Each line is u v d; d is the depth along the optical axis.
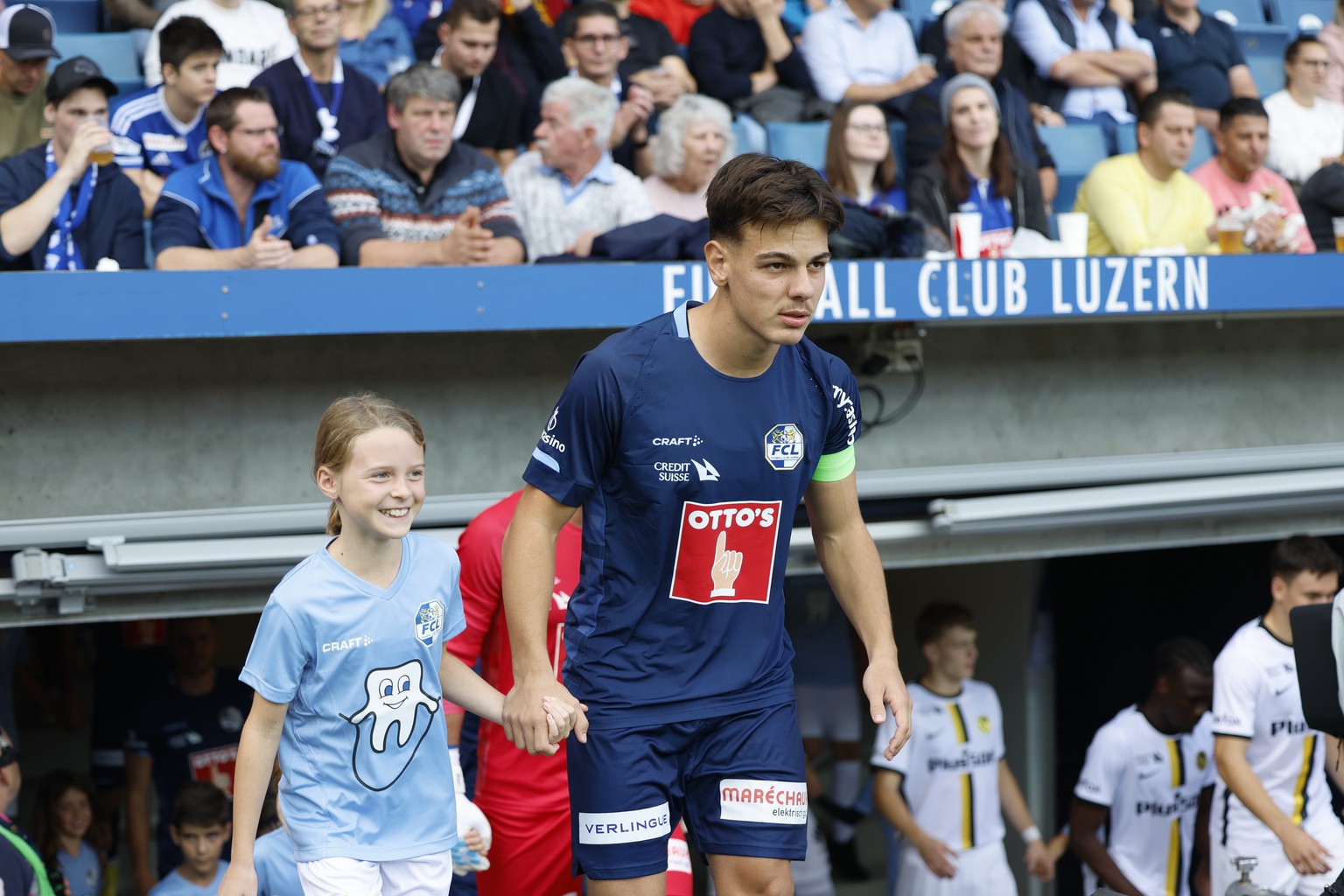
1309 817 13.84
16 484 11.33
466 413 12.57
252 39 14.98
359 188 12.97
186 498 11.77
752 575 6.77
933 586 21.92
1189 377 15.02
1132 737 15.85
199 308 10.50
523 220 14.16
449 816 7.55
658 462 6.51
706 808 6.99
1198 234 15.90
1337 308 14.09
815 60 17.48
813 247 6.09
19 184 12.32
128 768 15.01
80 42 15.45
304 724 7.16
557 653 9.20
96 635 15.62
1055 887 19.89
